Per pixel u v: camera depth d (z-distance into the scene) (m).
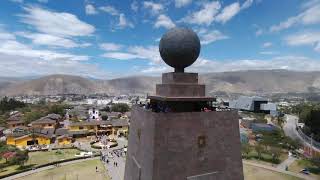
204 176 19.31
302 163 88.00
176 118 18.70
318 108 149.00
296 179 73.19
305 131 136.00
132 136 23.47
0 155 84.19
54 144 116.69
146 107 22.28
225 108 22.00
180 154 18.70
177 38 19.83
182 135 18.83
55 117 151.50
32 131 121.81
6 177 72.88
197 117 19.33
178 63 20.38
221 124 20.12
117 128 142.00
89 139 129.12
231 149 20.38
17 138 111.06
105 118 163.62
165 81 21.39
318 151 99.00
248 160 92.62
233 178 20.30
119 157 96.69
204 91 20.80
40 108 191.88
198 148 19.27
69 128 134.38
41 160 90.12
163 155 18.27
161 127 18.33
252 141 116.19
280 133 125.00
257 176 75.50
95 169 81.12
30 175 74.88
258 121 152.00
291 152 101.69
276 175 76.50
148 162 18.78
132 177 22.38
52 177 73.31
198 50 20.50
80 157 94.75
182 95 20.20
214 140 19.83
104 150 107.75
